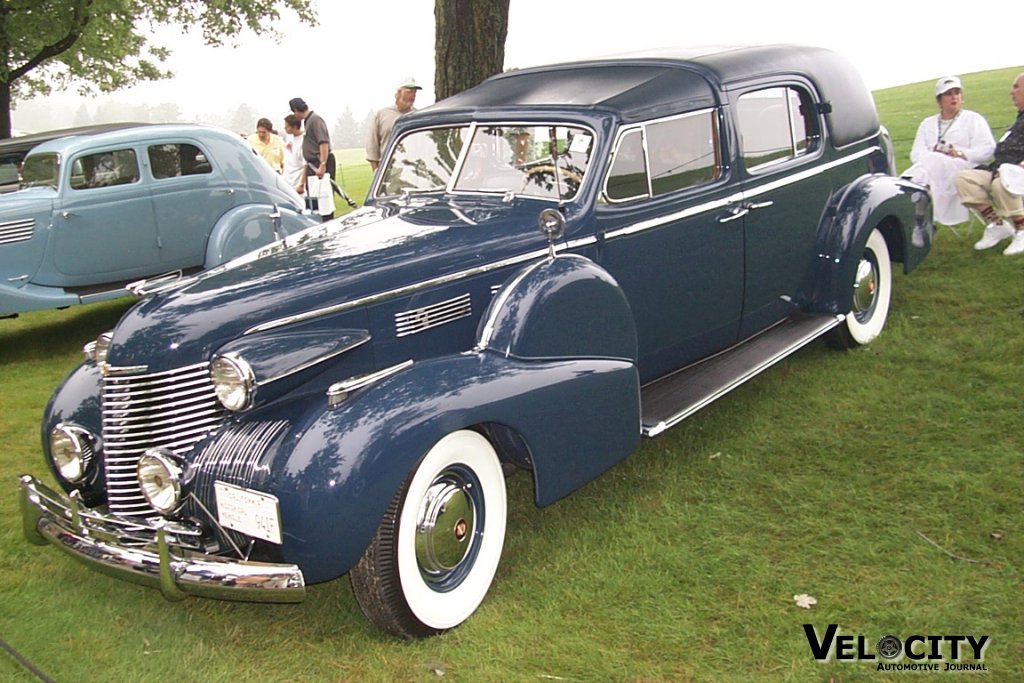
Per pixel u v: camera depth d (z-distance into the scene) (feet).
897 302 22.63
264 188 28.99
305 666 11.02
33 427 19.83
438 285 12.99
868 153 20.72
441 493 11.31
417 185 16.42
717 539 13.20
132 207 26.43
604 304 13.43
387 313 12.56
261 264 13.03
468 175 15.80
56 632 11.86
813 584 11.97
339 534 10.23
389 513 10.78
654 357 15.97
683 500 14.46
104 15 58.49
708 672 10.41
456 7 25.08
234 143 28.68
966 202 25.14
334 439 10.43
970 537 12.76
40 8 54.29
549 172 14.90
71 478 12.44
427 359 12.01
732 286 16.94
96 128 29.86
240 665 11.08
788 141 18.20
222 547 11.12
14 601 12.68
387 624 11.09
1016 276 23.21
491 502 12.02
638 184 15.05
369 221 14.98
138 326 11.67
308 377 11.78
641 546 13.11
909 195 20.30
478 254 13.46
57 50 57.77
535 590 12.21
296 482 10.24
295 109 37.11
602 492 14.94
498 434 12.53
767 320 18.31
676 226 15.58
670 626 11.26
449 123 16.21
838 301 18.99
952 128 25.80
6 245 24.79
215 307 11.66
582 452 12.81
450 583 11.65
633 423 13.64
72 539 11.41
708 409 17.93
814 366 19.54
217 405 11.71
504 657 10.87
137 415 11.62
